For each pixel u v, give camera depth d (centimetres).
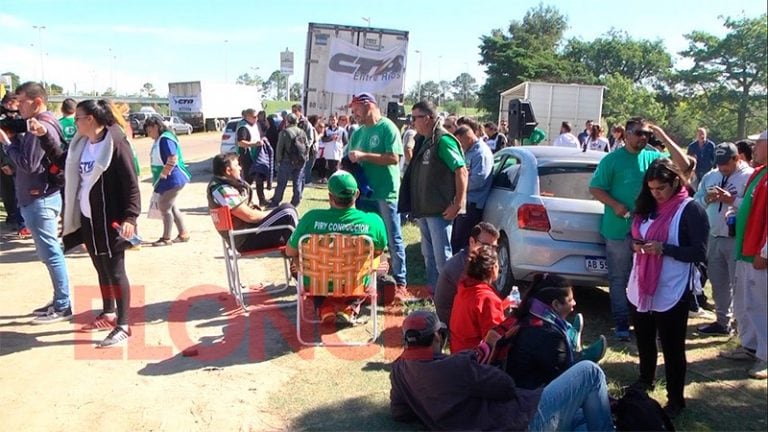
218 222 570
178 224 839
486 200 647
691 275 366
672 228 363
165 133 805
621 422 324
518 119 1098
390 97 1515
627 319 504
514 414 323
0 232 864
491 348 355
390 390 393
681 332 368
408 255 795
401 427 365
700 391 405
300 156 1112
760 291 366
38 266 698
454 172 537
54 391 402
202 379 424
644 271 372
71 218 496
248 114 1116
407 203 579
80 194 484
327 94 1528
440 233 555
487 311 390
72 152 480
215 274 688
